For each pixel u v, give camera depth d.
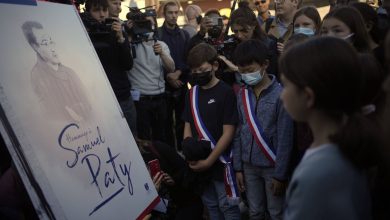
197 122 2.33
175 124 4.04
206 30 3.59
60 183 1.39
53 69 1.56
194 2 9.20
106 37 3.04
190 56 2.32
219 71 3.06
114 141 1.75
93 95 1.73
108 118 1.77
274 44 3.10
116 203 1.63
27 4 1.55
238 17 3.13
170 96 3.90
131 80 3.62
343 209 0.87
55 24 1.67
